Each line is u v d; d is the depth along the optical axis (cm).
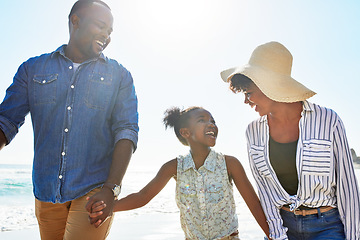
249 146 234
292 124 216
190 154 273
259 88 210
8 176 1944
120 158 200
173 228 575
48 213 210
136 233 525
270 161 221
